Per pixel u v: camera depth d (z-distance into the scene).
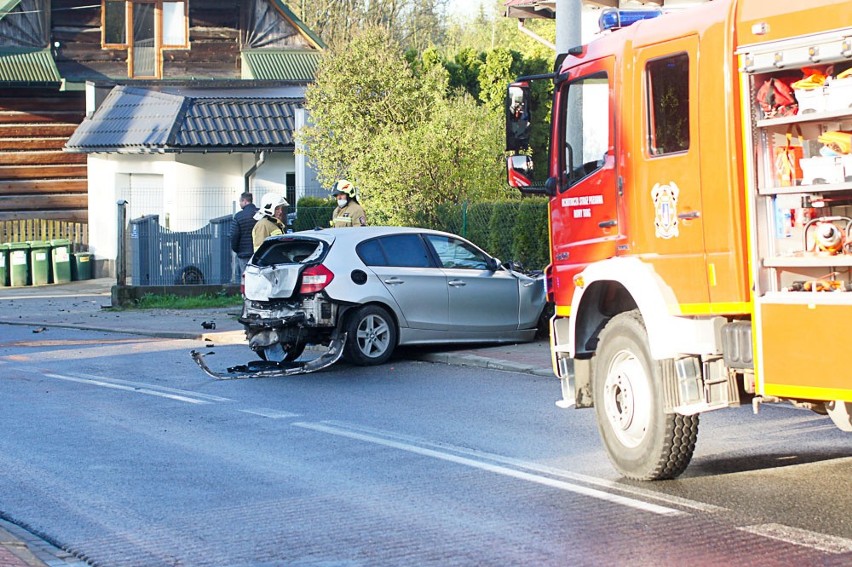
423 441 12.16
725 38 8.89
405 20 68.81
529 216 23.31
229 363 19.56
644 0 18.62
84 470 11.11
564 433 12.45
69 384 17.17
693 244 9.31
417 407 14.43
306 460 11.35
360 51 32.06
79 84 45.47
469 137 27.53
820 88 8.33
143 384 17.09
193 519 9.20
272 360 19.11
